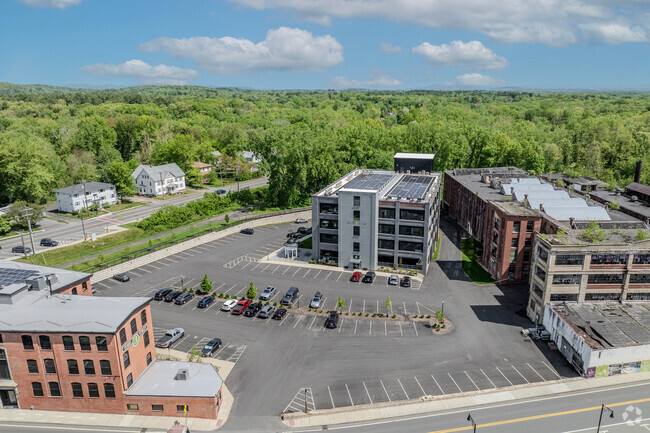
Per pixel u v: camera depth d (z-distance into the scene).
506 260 84.38
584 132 177.50
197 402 49.56
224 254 102.50
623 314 64.88
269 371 58.22
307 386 55.12
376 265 92.75
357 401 52.25
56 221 126.06
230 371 58.28
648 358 57.25
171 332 65.56
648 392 53.91
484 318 71.75
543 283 67.88
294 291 78.94
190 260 98.81
